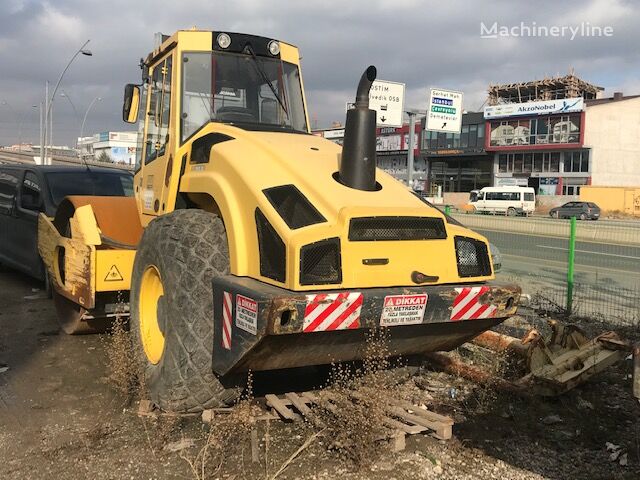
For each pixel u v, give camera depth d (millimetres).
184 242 4207
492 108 58438
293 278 3529
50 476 3535
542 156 56062
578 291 10078
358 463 3689
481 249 4258
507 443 4133
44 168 9438
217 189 4262
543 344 5062
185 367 4055
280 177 4020
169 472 3574
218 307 3912
